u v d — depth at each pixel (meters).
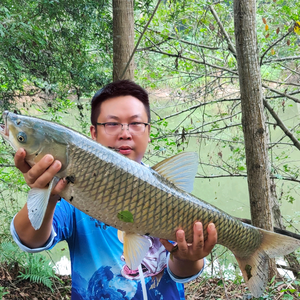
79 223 1.84
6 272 3.89
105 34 5.13
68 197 1.43
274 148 7.27
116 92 1.81
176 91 6.95
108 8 5.59
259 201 3.56
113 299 1.70
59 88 5.19
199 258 1.59
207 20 5.77
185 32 5.82
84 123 5.35
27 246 1.56
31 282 3.91
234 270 4.21
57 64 4.90
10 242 4.18
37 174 1.30
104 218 1.49
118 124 1.77
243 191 7.39
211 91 5.65
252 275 1.84
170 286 1.84
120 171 1.46
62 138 1.40
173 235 1.58
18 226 1.52
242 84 3.48
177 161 1.62
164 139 5.26
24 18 4.32
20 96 4.98
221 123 7.74
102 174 1.44
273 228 3.93
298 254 4.34
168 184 1.58
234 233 1.74
